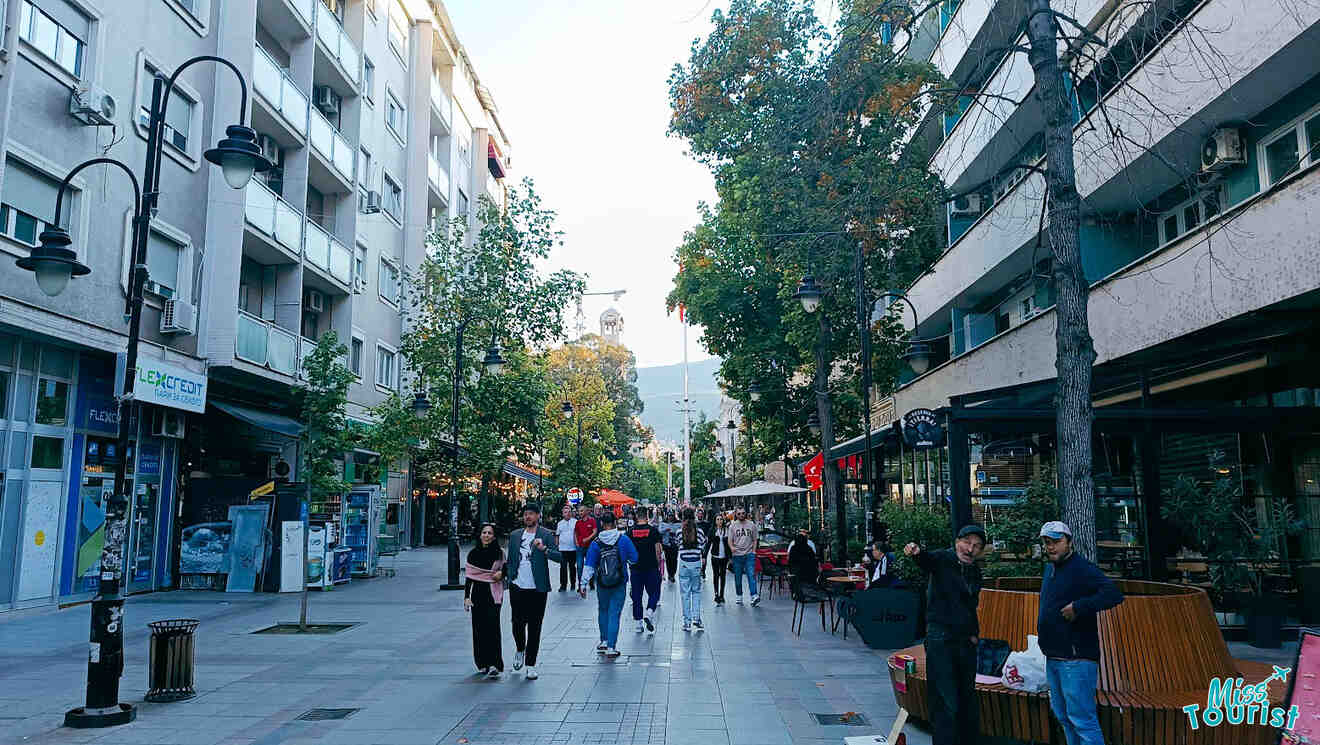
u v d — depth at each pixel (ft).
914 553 20.63
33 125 46.75
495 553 32.22
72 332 48.83
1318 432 42.83
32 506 48.73
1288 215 35.37
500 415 77.82
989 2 60.23
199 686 30.19
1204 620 22.81
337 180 84.12
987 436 48.37
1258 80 38.73
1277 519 39.55
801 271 66.90
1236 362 46.62
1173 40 43.57
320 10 78.64
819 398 74.13
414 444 76.69
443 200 121.70
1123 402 56.70
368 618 48.98
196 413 64.54
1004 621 24.49
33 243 47.21
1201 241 41.32
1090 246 56.03
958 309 83.76
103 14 51.88
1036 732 21.42
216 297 62.08
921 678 23.45
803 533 51.55
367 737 23.47
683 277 94.32
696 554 44.98
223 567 62.39
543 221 79.97
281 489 66.39
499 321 77.15
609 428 185.37
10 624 44.83
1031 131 65.26
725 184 70.03
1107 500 47.75
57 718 25.61
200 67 62.34
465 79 137.90
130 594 57.93
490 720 25.21
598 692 28.99
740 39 66.33
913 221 60.85
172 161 59.16
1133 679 21.77
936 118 82.84
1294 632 39.01
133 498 58.08
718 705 26.99
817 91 36.04
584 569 37.22
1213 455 48.26
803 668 33.24
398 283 104.83
